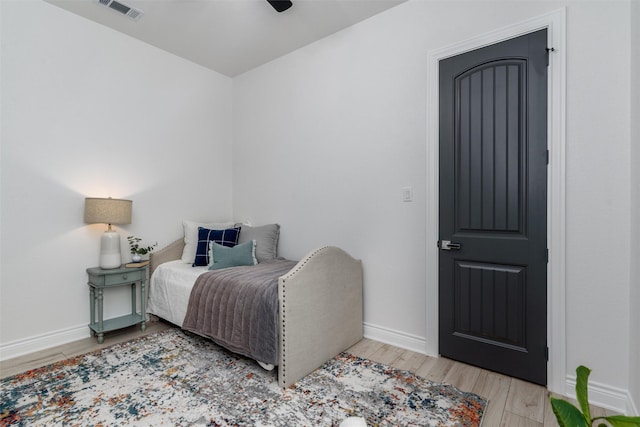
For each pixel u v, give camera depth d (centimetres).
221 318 223
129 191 299
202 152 358
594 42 177
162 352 238
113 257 268
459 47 222
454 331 226
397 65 251
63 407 172
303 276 203
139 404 174
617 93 171
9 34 233
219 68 362
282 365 191
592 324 178
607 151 173
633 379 161
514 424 159
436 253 233
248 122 367
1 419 162
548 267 190
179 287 267
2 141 230
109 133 285
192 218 348
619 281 171
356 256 275
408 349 246
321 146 299
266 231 319
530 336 196
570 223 183
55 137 254
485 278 213
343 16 264
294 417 164
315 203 303
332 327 229
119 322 272
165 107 325
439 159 231
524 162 198
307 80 310
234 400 178
